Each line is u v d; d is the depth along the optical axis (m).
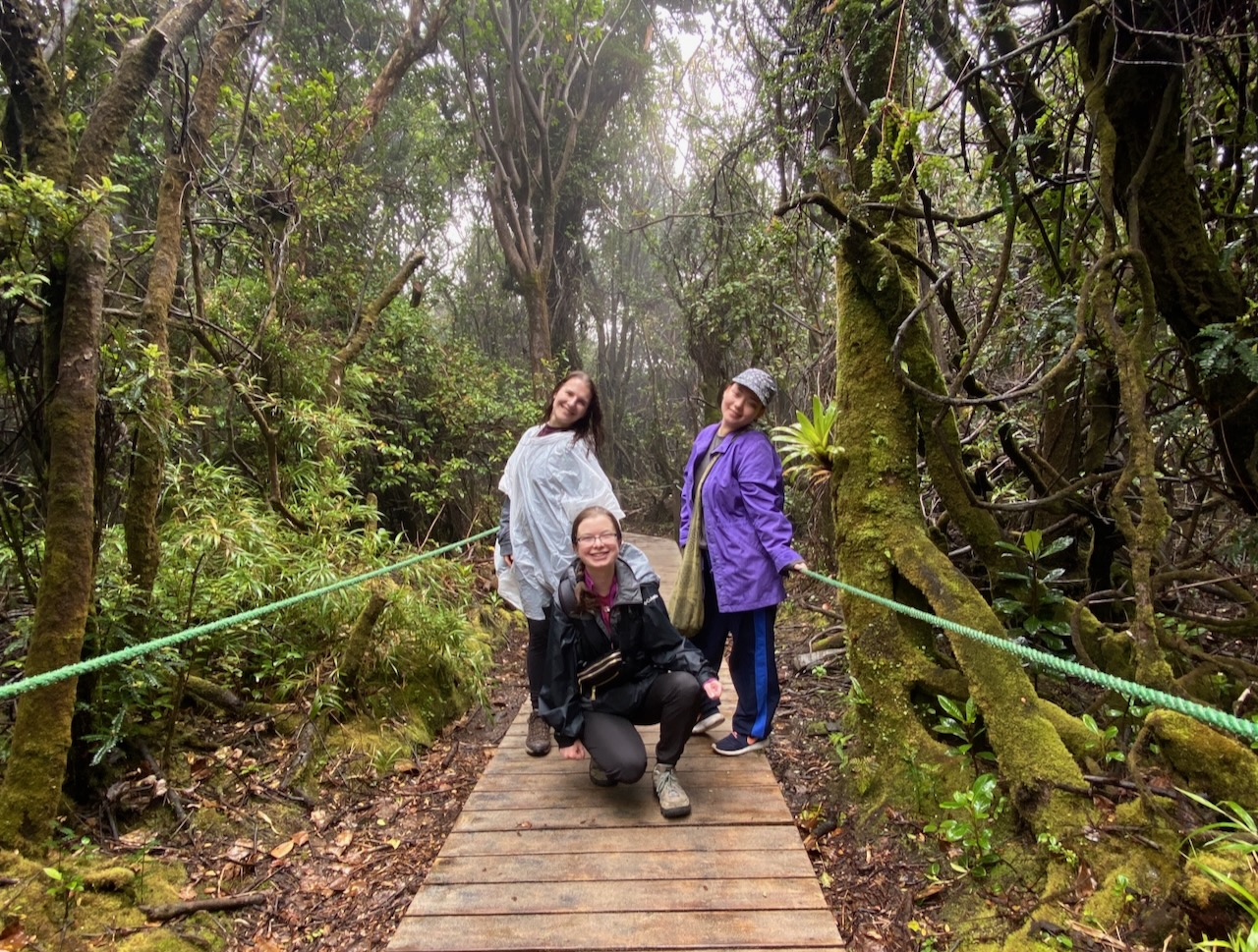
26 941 1.84
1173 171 2.37
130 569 2.73
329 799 2.85
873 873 2.28
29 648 2.18
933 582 2.71
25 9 2.26
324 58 9.80
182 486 3.84
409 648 3.80
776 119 4.31
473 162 11.70
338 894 2.32
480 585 6.21
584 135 13.89
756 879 2.20
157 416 2.71
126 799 2.48
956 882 2.15
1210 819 1.95
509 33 11.51
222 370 4.06
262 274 5.75
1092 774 2.21
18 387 2.38
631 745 2.55
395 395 7.65
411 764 3.20
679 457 14.59
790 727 3.39
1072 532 3.54
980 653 2.50
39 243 2.17
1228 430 2.62
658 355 16.30
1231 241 2.70
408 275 6.88
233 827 2.56
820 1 3.18
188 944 2.01
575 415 3.00
